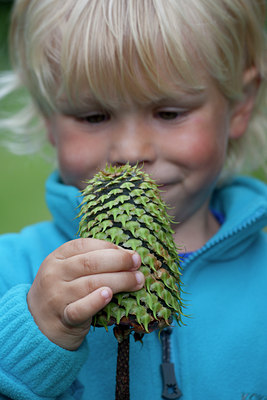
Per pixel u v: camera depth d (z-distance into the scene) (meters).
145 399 1.67
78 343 1.34
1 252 1.86
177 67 1.69
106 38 1.67
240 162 2.46
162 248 1.11
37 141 2.83
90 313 1.08
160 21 1.68
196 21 1.75
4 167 5.18
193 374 1.73
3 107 2.88
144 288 1.08
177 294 1.13
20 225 4.26
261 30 2.19
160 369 1.71
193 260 1.87
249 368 1.76
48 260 1.24
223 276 1.92
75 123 1.81
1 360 1.37
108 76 1.68
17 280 1.78
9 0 6.02
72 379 1.39
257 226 1.90
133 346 1.71
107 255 1.06
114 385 1.67
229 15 1.90
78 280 1.13
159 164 1.75
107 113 1.76
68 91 1.75
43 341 1.30
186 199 1.83
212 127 1.83
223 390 1.72
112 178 1.17
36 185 4.92
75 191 1.81
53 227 2.05
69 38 1.71
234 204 2.12
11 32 2.53
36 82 1.95
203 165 1.81
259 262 1.99
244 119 2.18
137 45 1.65
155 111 1.75
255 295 1.89
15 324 1.35
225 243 1.87
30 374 1.36
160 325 1.09
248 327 1.81
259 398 1.69
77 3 1.75
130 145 1.70
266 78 2.37
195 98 1.76
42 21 1.84
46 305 1.23
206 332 1.79
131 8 1.69
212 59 1.77
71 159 1.82
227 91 1.90
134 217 1.11
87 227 1.17
